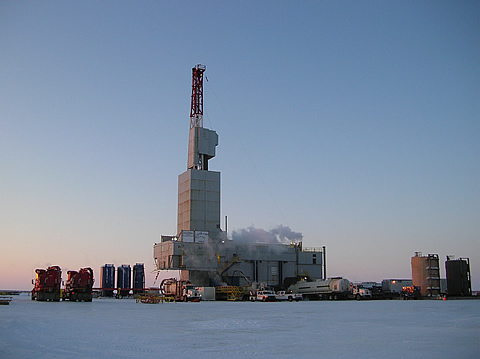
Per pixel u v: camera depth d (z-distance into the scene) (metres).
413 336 33.62
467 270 137.25
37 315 53.41
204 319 49.28
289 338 32.44
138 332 35.75
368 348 27.64
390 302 104.44
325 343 29.83
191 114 144.50
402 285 137.62
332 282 120.62
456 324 43.44
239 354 25.41
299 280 133.62
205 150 139.62
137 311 64.25
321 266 141.00
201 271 129.75
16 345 28.38
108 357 24.27
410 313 60.19
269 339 31.86
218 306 83.25
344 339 31.91
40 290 99.75
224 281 128.25
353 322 45.81
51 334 33.94
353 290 122.12
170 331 36.66
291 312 63.09
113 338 31.83
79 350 26.47
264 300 110.38
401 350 26.84
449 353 25.80
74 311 62.62
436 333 35.59
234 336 33.56
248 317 52.66
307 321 46.91
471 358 24.20
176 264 124.50
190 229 131.00
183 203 136.00
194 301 110.44
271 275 135.38
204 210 133.25
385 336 33.66
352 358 24.20
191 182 133.12
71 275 102.38
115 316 53.25
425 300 120.00
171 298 111.19
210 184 135.25
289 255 137.25
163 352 25.97
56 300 99.88
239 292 117.50
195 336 33.44
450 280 138.25
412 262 135.75
